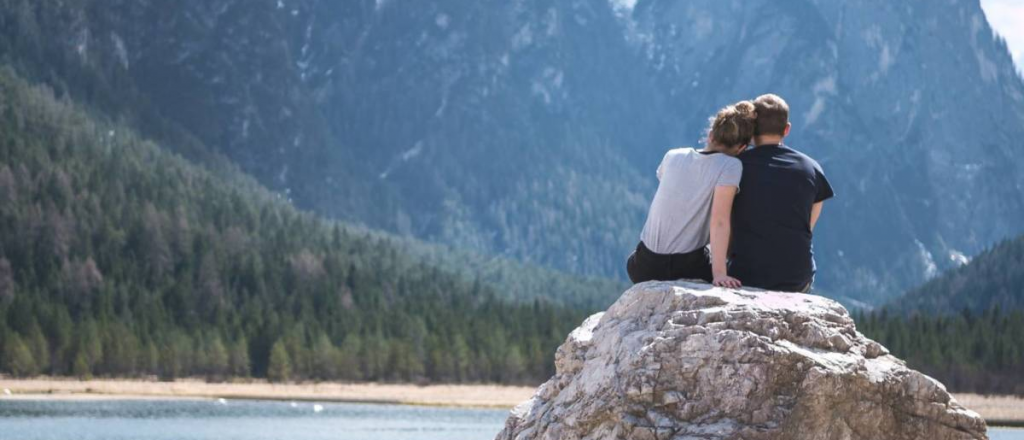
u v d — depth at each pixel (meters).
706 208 11.66
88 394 158.00
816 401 10.18
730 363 10.20
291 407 146.88
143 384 172.38
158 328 198.00
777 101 11.90
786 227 11.52
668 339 10.40
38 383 166.00
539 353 192.38
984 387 167.00
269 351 193.25
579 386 11.05
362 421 122.44
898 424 10.50
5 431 96.94
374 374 187.50
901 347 173.75
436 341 192.38
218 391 170.25
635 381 10.36
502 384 189.50
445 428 112.50
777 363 10.15
